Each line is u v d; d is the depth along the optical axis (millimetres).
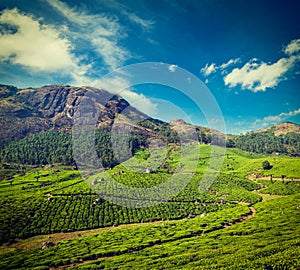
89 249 58938
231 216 84188
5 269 49625
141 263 49625
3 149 186500
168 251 56094
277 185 125500
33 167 165875
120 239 66188
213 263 45281
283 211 83812
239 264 40594
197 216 89812
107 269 47250
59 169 156125
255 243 54812
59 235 72938
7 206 92812
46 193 106938
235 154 193625
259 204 98375
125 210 89125
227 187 123812
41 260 53156
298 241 50812
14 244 67312
